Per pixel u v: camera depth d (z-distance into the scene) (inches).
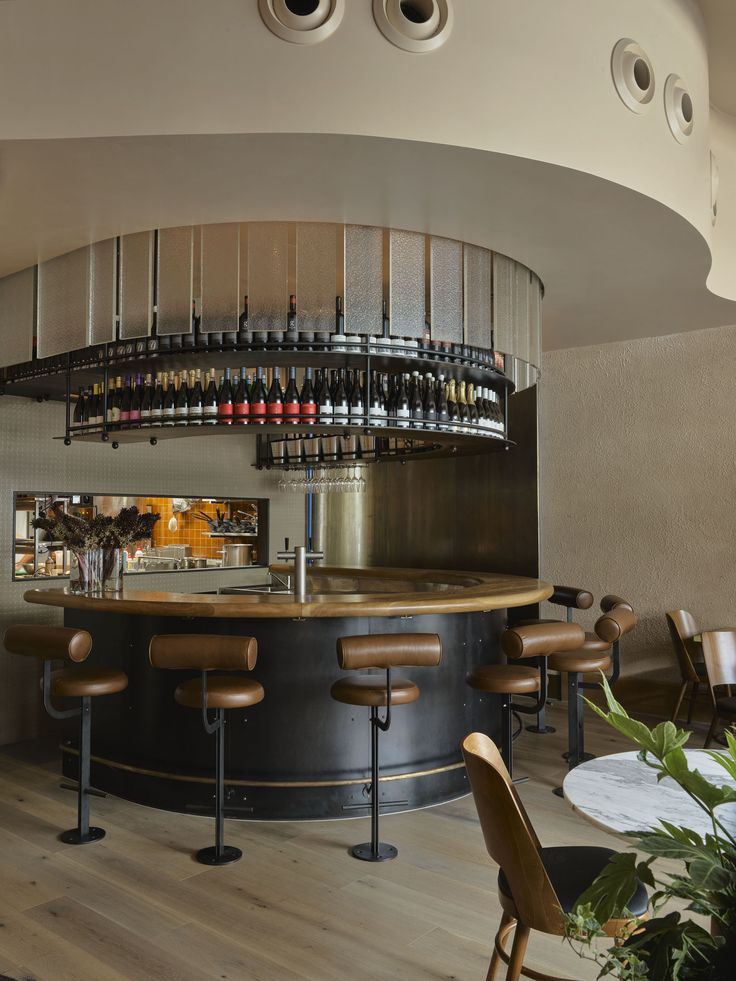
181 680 172.7
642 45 140.8
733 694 234.1
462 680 185.2
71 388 221.5
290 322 156.5
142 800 176.7
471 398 205.2
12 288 181.3
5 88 117.3
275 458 284.5
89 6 117.6
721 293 200.7
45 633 150.7
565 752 211.9
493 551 299.9
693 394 249.3
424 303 158.6
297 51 117.0
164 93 116.5
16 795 181.3
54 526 187.2
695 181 155.3
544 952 116.6
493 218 148.9
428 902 131.3
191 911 127.6
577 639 165.2
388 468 332.5
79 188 134.6
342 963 113.1
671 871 139.3
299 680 169.3
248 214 147.2
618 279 185.6
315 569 299.9
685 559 249.9
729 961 48.8
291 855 149.5
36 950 115.6
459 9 121.6
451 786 180.5
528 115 125.3
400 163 126.3
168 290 155.9
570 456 276.5
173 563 285.0
